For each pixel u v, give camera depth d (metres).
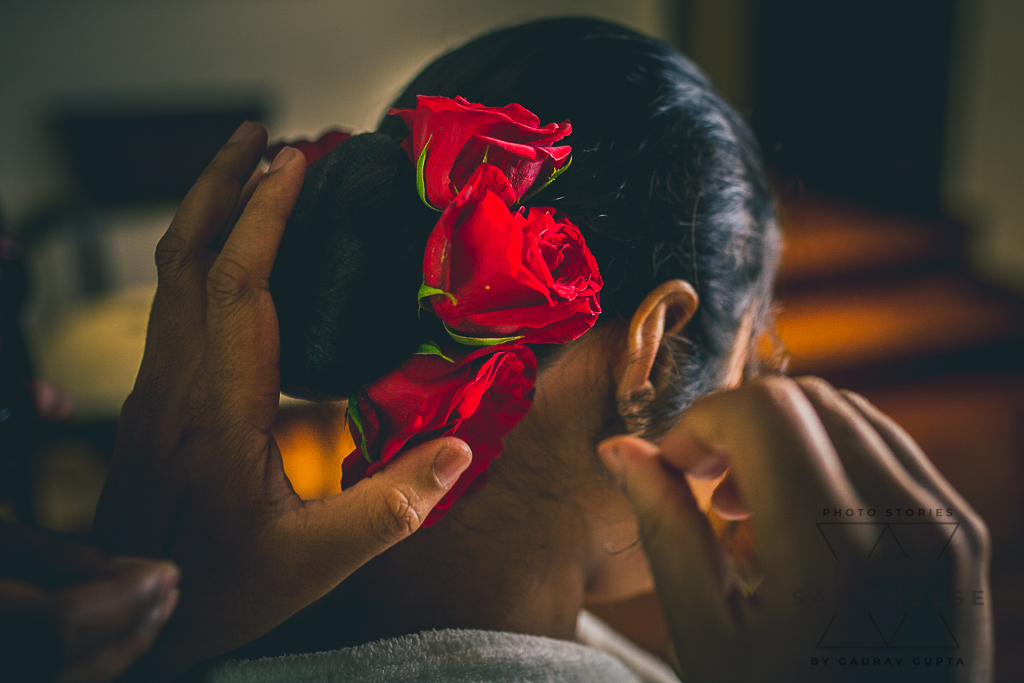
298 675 0.39
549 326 0.35
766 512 0.33
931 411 1.95
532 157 0.34
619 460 0.37
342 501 0.35
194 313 0.36
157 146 2.15
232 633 0.36
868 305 2.18
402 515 0.35
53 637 0.27
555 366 0.40
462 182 0.34
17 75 2.10
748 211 0.43
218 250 0.37
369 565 0.41
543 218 0.35
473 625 0.43
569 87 0.39
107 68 2.17
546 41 0.40
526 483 0.41
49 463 1.35
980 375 2.11
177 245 0.37
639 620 1.37
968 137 2.41
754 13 2.58
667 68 0.40
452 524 0.41
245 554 0.35
